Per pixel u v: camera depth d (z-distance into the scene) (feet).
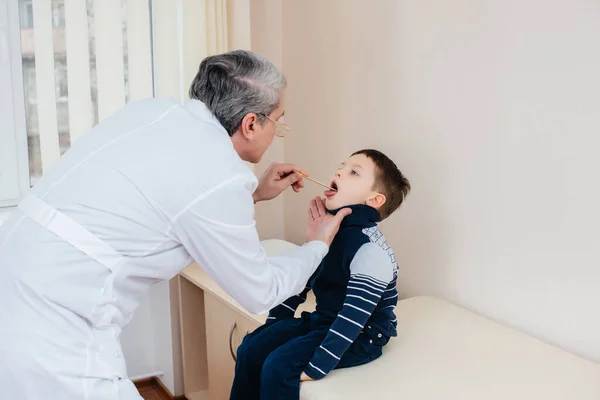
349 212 5.04
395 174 5.33
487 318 5.97
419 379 4.73
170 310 7.85
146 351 8.31
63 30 6.95
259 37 8.20
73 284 3.93
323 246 4.83
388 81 6.75
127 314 4.34
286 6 8.17
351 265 4.98
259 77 4.36
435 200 6.41
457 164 6.11
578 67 5.01
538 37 5.27
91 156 4.13
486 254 5.97
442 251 6.40
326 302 5.24
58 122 7.07
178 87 7.48
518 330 5.77
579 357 5.13
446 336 5.49
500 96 5.64
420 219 6.61
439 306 6.21
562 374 4.82
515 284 5.74
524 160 5.51
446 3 5.99
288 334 5.31
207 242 4.05
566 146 5.17
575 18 4.99
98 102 7.14
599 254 5.05
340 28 7.29
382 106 6.87
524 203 5.57
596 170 4.98
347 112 7.36
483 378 4.75
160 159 4.00
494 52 5.63
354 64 7.16
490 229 5.90
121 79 7.19
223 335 6.75
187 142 4.09
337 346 4.67
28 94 7.18
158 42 7.32
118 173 3.99
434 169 6.36
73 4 6.86
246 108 4.35
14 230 4.09
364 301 4.74
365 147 7.18
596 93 4.91
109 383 4.06
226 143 4.20
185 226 4.00
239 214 4.06
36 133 7.29
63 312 3.91
